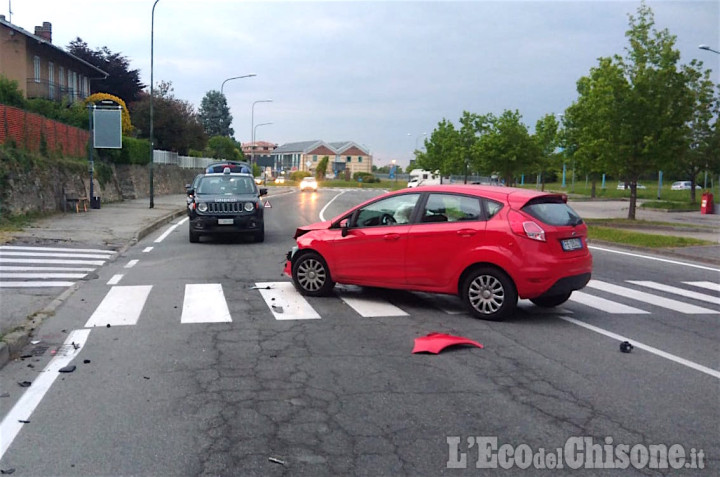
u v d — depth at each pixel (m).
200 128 54.00
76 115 34.19
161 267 12.44
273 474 4.00
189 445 4.39
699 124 35.97
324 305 8.94
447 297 9.56
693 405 5.25
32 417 4.86
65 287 9.98
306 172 108.50
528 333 7.52
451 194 8.46
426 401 5.26
